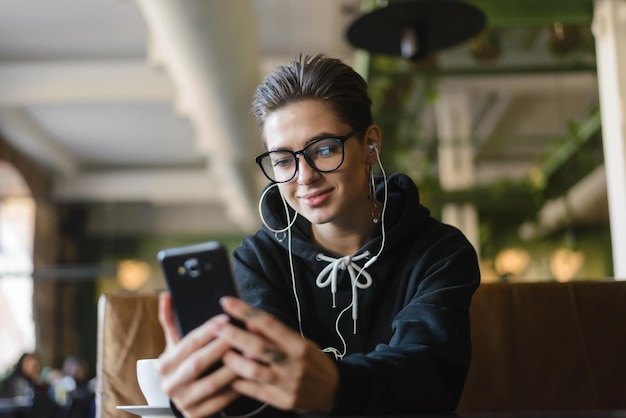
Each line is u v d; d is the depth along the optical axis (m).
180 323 0.79
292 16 7.40
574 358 1.65
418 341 0.98
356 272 1.21
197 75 5.77
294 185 1.12
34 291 11.05
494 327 1.66
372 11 3.37
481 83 7.20
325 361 0.77
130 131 11.34
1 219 10.99
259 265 1.25
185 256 0.80
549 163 7.18
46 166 12.50
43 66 8.71
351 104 1.12
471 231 8.13
